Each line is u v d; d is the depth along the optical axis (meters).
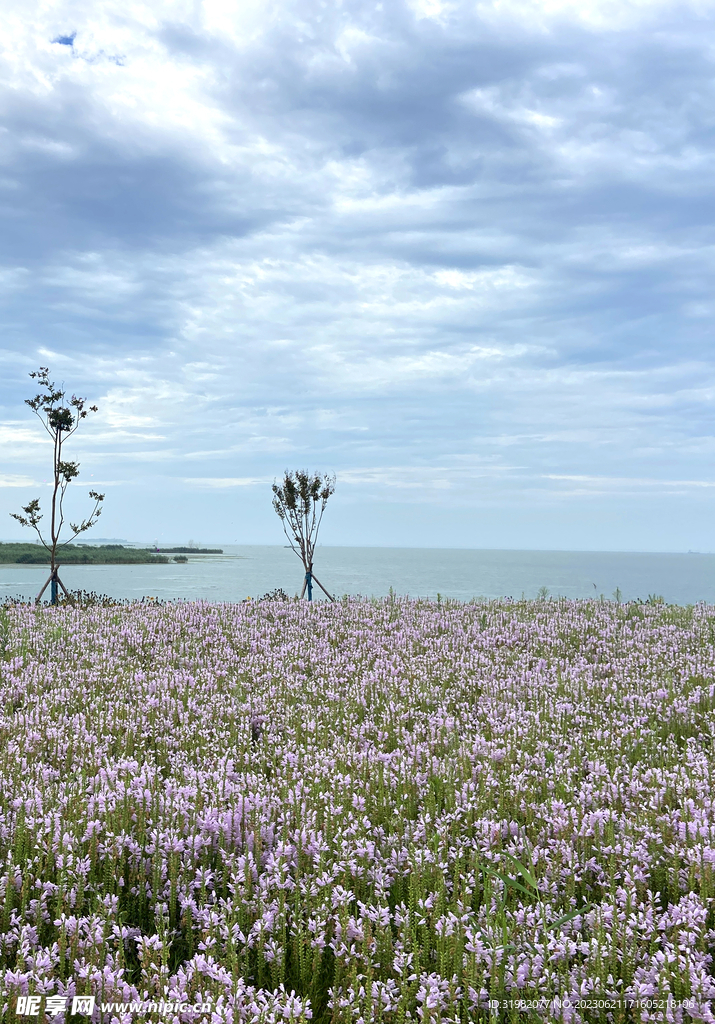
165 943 3.50
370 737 8.08
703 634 14.34
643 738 7.46
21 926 3.62
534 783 6.01
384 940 3.58
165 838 4.65
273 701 9.52
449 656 12.45
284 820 5.14
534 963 3.41
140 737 7.96
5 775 6.12
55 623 15.88
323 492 24.58
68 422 23.20
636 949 3.46
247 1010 3.10
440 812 5.48
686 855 4.48
